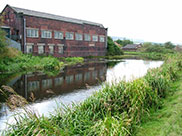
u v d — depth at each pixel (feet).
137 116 15.53
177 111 15.69
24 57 68.23
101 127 11.57
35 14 90.33
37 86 36.55
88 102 16.19
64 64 79.71
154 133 13.37
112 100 16.42
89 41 126.52
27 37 84.02
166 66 32.89
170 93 22.43
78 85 37.29
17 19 82.17
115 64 81.51
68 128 12.27
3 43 56.44
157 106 18.72
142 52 190.39
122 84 18.65
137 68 63.52
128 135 13.24
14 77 46.37
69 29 107.34
